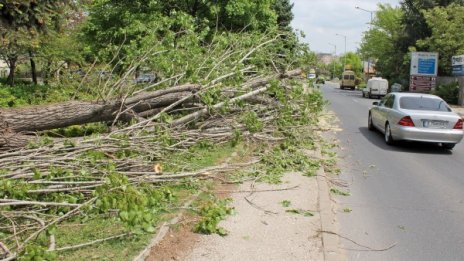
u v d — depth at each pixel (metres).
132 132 8.24
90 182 5.89
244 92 10.57
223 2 20.27
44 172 6.10
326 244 5.33
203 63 10.91
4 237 4.90
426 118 12.50
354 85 65.50
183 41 11.55
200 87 9.62
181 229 5.49
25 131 7.97
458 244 5.73
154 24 12.57
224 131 9.95
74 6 16.97
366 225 6.33
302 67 12.53
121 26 21.36
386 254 5.36
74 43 23.47
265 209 6.48
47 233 4.61
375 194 7.96
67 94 11.27
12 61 27.53
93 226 5.32
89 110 8.54
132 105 9.02
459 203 7.56
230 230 5.63
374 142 13.84
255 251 5.06
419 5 47.28
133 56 10.57
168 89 9.33
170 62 10.52
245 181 7.92
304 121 11.30
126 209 4.77
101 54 12.16
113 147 7.20
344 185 8.48
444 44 37.75
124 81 9.66
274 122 10.96
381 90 41.91
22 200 5.32
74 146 6.91
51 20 16.09
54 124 8.23
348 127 17.42
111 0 21.53
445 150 12.98
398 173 9.73
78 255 4.57
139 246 4.85
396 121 12.90
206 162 8.52
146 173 6.70
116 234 5.10
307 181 8.12
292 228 5.80
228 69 11.17
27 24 14.83
